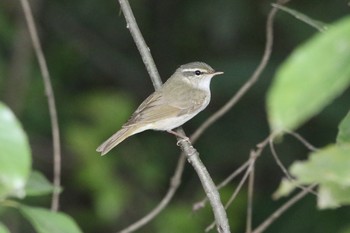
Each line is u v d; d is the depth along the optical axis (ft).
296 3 44.88
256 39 47.52
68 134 47.21
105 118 45.98
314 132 46.16
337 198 10.55
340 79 7.82
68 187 48.75
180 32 50.85
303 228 42.91
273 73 44.70
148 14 51.16
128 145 47.47
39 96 49.32
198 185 48.42
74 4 51.44
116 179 45.37
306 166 9.46
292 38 45.27
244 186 47.32
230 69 44.60
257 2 46.47
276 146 47.01
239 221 45.60
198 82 33.71
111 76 52.26
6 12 49.26
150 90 51.83
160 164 47.98
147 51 28.37
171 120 31.58
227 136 48.37
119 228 45.85
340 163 9.36
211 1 47.26
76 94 50.67
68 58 51.83
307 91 7.86
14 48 48.29
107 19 51.70
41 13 51.08
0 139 9.25
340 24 8.02
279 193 12.28
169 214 45.27
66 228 12.36
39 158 48.85
